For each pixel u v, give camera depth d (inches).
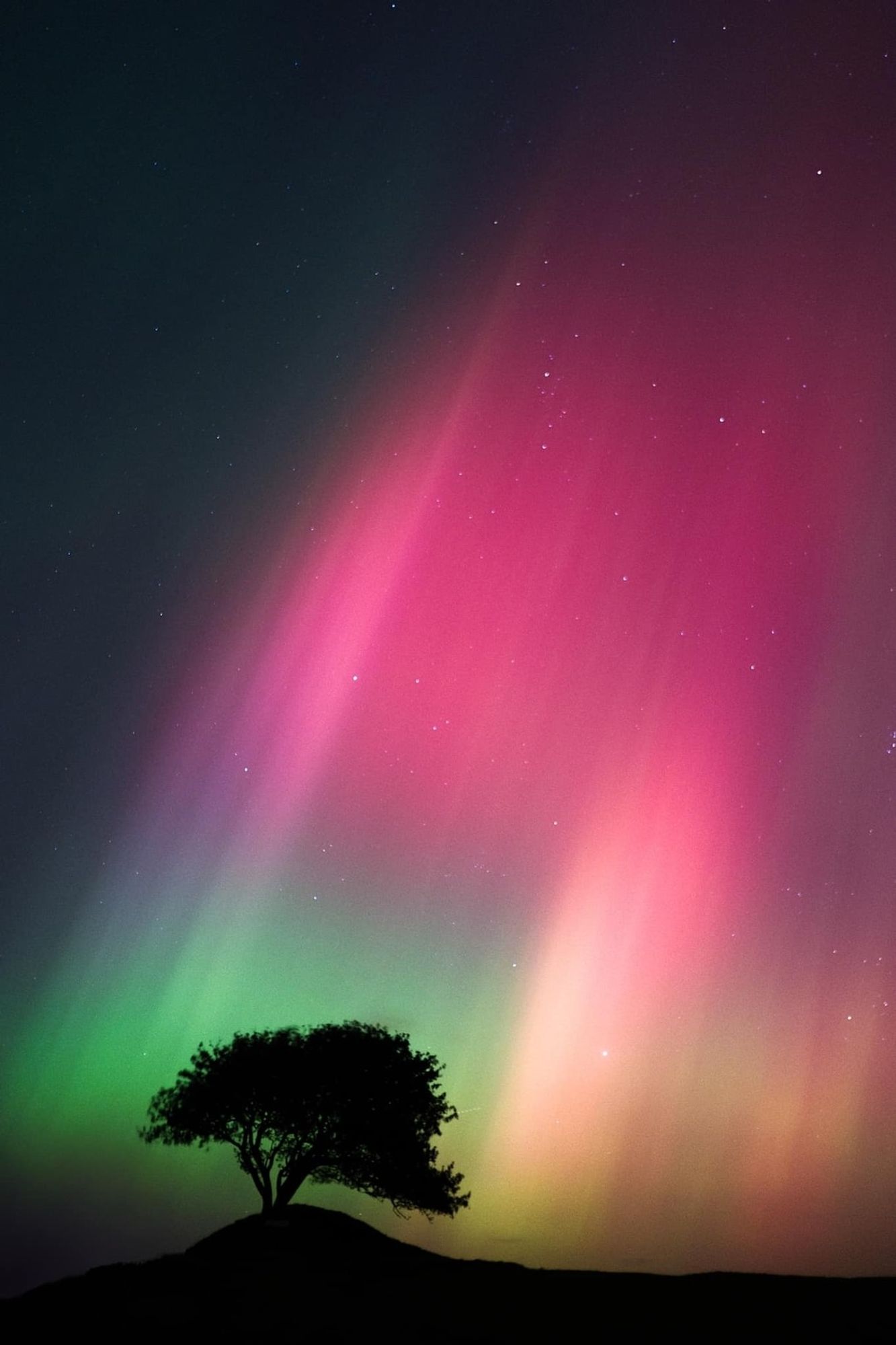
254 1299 609.9
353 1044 941.2
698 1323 570.9
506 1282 661.9
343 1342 523.8
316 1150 896.3
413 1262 735.7
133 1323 560.7
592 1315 584.1
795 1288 661.3
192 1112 902.4
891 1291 655.8
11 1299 634.2
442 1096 946.7
